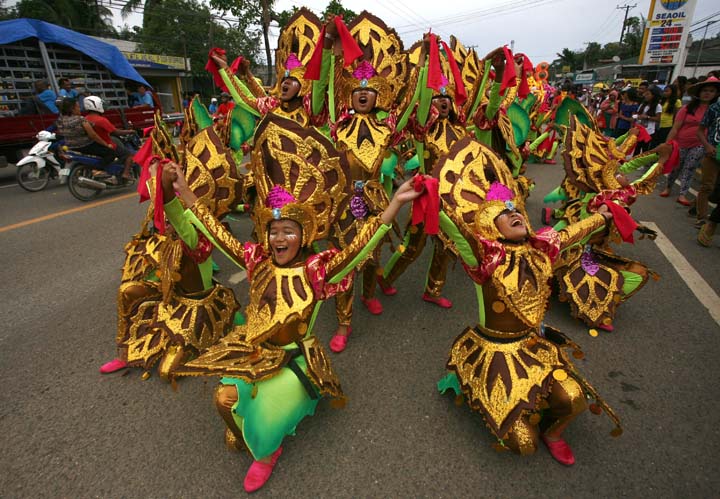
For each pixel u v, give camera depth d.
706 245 4.88
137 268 3.15
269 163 1.98
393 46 3.42
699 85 5.94
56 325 3.54
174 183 2.19
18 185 8.88
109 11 25.06
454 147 2.35
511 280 2.06
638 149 9.00
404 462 2.24
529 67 4.23
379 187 3.32
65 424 2.51
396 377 2.88
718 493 2.03
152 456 2.30
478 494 2.06
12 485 2.14
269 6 24.83
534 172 9.62
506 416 2.02
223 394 1.99
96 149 7.40
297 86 3.72
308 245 2.09
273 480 2.15
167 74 22.44
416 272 4.56
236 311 3.16
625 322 3.45
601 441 2.33
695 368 2.89
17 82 10.91
